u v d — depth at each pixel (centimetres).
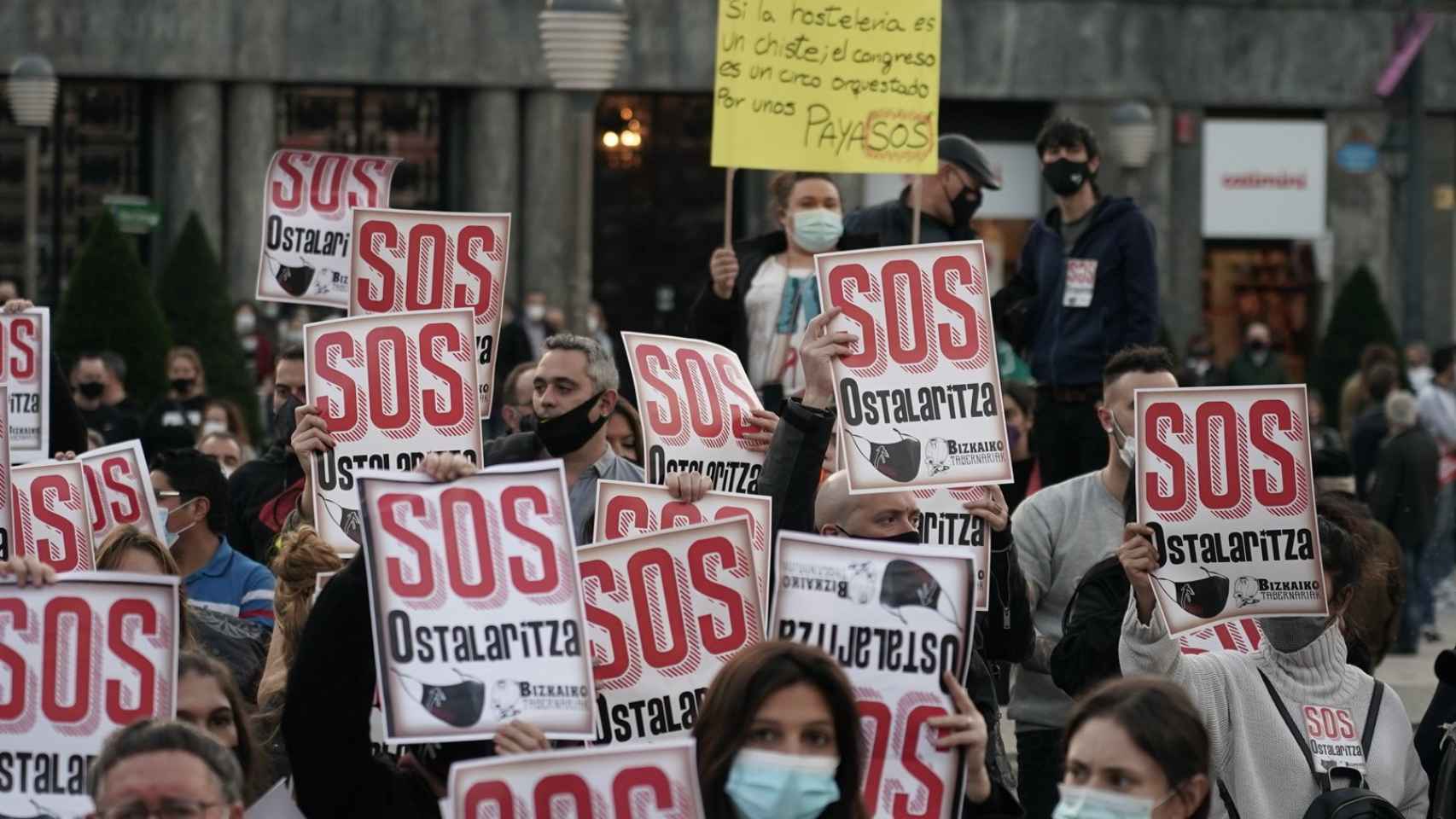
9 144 3306
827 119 1002
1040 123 3478
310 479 813
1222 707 696
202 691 618
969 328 802
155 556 783
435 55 3322
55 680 611
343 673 608
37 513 829
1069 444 1206
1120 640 725
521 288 3378
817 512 778
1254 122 3503
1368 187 3525
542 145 3366
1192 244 3484
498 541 615
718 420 866
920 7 1003
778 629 623
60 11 3234
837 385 795
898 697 620
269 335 2945
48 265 3338
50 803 608
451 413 823
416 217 963
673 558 681
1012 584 789
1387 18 3503
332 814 605
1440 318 3569
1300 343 3525
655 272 3478
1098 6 3428
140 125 3334
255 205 3303
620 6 1778
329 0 3300
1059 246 1216
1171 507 722
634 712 674
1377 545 964
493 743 642
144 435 1638
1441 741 710
